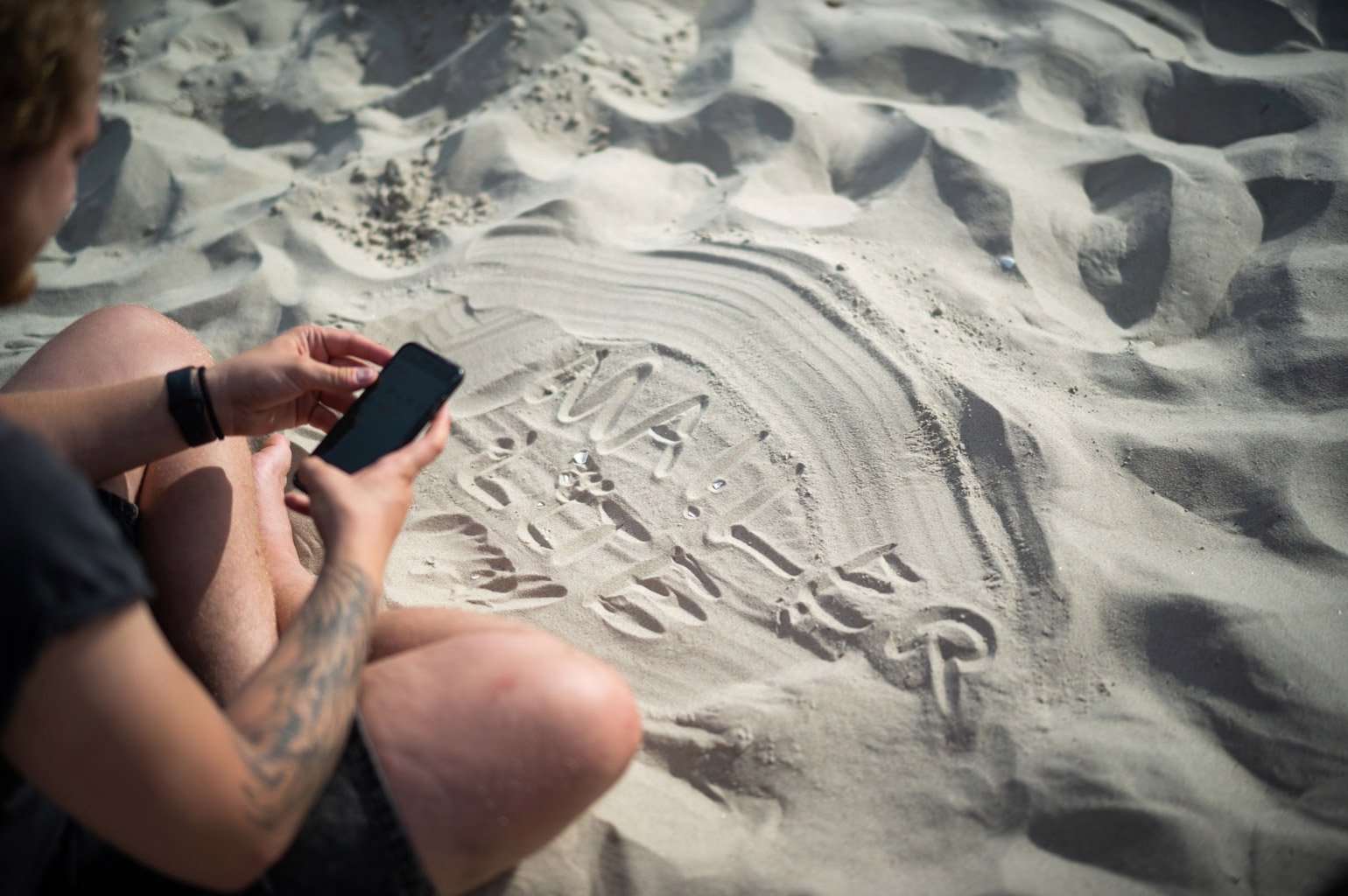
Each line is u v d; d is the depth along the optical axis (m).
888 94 3.37
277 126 3.71
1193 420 2.22
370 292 2.92
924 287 2.65
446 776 1.23
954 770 1.68
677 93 3.48
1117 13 3.44
